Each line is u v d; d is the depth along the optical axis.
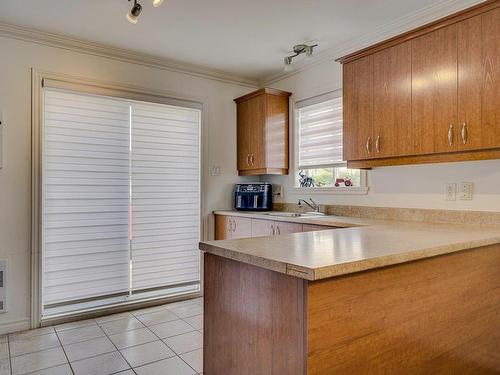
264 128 3.71
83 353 2.49
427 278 1.51
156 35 3.02
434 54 2.21
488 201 2.28
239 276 1.49
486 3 1.96
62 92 3.08
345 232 1.98
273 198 4.05
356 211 3.11
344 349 1.24
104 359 2.41
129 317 3.20
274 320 1.31
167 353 2.49
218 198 3.97
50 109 3.03
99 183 3.25
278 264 1.22
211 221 3.91
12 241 2.86
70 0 2.47
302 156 3.72
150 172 3.53
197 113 3.84
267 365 1.34
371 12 2.64
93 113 3.23
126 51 3.32
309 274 1.12
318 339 1.18
